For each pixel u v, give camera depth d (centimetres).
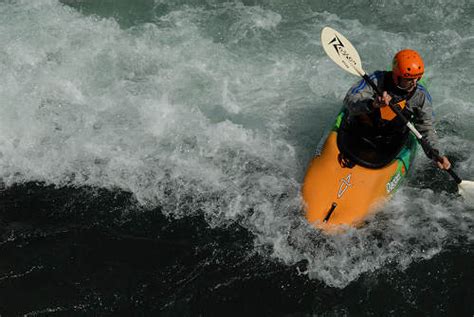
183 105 1764
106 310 1251
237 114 1750
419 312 1248
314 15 2080
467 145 1670
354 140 1441
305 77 1877
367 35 2012
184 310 1251
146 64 1884
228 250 1369
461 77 1884
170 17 2053
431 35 2016
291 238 1378
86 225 1430
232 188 1519
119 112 1728
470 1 2081
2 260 1348
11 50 1873
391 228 1409
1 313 1244
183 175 1555
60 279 1311
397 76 1319
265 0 2102
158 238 1402
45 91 1769
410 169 1525
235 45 1969
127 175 1552
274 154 1623
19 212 1459
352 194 1379
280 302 1264
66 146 1620
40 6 2033
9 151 1603
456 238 1395
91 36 1958
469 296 1279
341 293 1279
